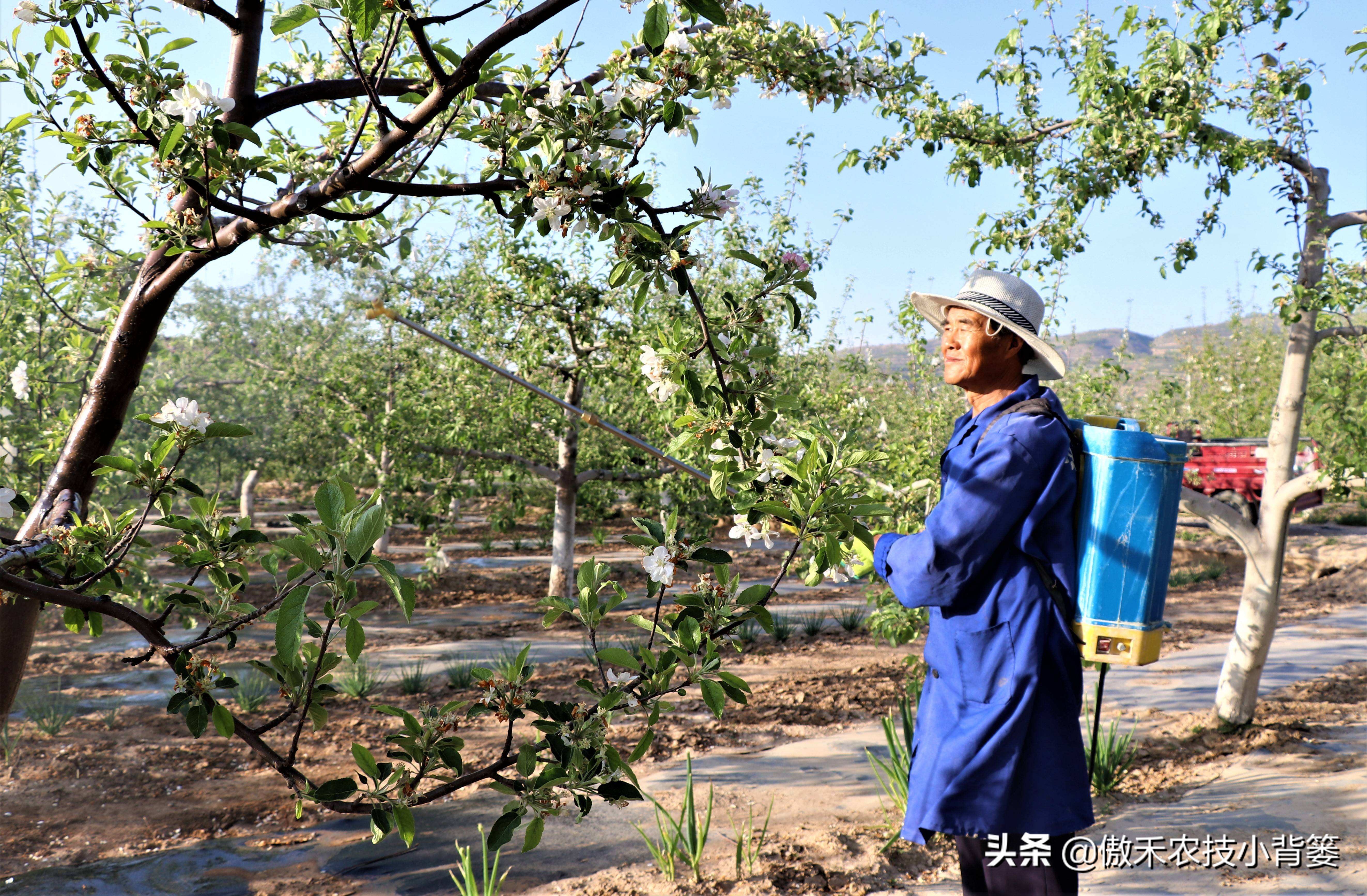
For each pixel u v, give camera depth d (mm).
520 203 2277
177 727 6566
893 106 6207
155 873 4199
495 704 2217
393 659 8875
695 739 6172
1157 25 5699
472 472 13047
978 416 2256
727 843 4332
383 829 2100
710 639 2256
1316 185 5738
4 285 7324
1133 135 5719
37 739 6195
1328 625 10258
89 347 6430
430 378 12008
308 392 15148
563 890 3900
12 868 4250
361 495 15203
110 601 2145
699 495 12086
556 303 10945
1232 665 5910
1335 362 6074
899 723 6457
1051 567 2119
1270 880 3635
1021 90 6320
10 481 5527
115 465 2139
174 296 2607
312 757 5906
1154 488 2104
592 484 15977
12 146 7215
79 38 1994
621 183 2281
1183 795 4816
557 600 2285
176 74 2172
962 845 2270
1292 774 5051
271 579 12375
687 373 2428
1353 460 5512
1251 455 17891
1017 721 2057
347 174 2191
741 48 2859
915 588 2135
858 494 2410
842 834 4359
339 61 3191
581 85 2322
